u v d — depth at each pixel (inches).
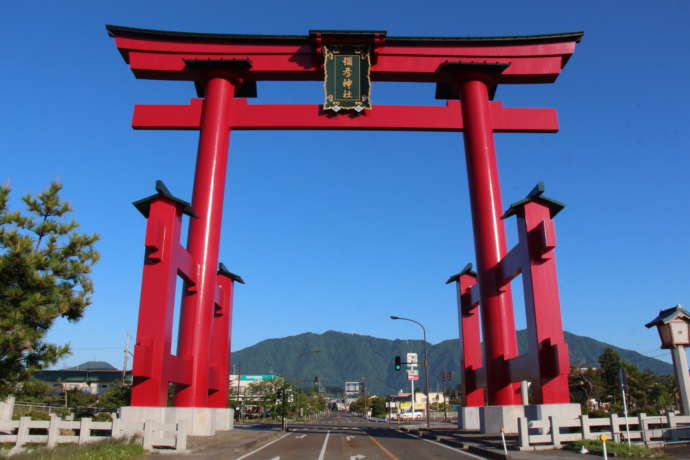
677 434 790.5
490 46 1409.9
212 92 1350.9
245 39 1386.6
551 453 701.9
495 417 1151.6
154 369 913.5
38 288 782.5
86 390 3157.0
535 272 964.0
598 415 1261.1
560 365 896.9
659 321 957.8
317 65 1391.5
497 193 1300.4
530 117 1378.0
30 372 773.3
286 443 1020.5
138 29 1365.7
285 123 1350.9
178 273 1096.2
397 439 1144.2
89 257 834.2
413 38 1395.2
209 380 1365.7
